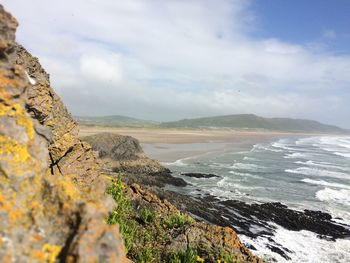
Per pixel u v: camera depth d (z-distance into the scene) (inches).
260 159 2237.9
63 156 410.9
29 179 168.7
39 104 370.0
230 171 1654.8
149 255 367.2
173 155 2202.3
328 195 1198.9
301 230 824.9
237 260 398.0
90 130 4033.0
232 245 442.0
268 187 1299.2
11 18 205.8
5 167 164.6
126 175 1277.1
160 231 442.3
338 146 4060.0
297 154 2758.4
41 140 199.8
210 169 1701.5
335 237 788.0
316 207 1040.2
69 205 164.7
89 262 139.3
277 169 1787.6
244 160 2123.5
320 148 3614.7
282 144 4170.8
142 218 465.1
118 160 1539.1
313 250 706.8
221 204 1003.9
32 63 390.0
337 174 1704.0
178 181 1309.1
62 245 151.9
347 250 715.4
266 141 4645.7
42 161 186.1
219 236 453.4
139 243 401.1
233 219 866.1
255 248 695.1
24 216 153.8
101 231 152.3
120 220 412.5
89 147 467.5
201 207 912.9
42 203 165.6
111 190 477.4
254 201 1077.1
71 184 181.2
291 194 1195.9
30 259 139.0
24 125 190.1
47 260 143.3
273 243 729.0
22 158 173.9
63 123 421.7
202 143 3326.8
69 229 157.6
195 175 1485.0
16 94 199.0
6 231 142.3
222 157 2224.4
